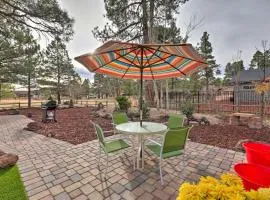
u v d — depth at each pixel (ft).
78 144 14.97
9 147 14.60
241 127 20.79
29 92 57.57
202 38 87.51
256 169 5.52
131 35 38.52
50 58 67.10
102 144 9.74
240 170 5.49
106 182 8.65
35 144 15.31
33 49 41.45
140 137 10.65
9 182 8.71
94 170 9.96
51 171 9.91
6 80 45.11
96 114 35.29
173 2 33.53
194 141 15.33
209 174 9.38
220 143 14.69
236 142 14.84
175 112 34.55
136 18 36.76
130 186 8.28
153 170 9.86
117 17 36.73
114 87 71.41
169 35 36.83
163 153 8.78
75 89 105.29
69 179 8.98
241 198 2.90
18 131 21.04
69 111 45.24
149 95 42.32
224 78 95.50
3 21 27.50
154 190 7.94
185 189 3.30
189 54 8.27
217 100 42.45
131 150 12.86
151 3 33.96
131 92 81.82
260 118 21.53
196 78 74.08
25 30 29.73
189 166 10.33
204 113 33.55
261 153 6.99
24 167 10.48
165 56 10.44
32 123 25.21
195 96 43.65
